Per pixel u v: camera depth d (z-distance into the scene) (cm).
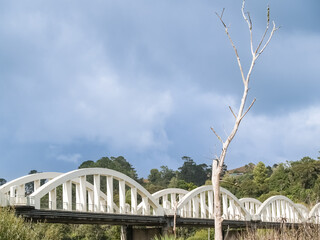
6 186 4831
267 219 9231
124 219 5638
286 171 15350
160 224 6444
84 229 8406
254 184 15888
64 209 4981
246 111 1497
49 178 5312
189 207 7144
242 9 1580
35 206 4606
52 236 4638
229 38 1584
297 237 1741
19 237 2873
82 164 16350
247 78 1520
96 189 5509
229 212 8250
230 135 1486
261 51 1545
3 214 2972
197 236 9181
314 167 13300
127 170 18250
